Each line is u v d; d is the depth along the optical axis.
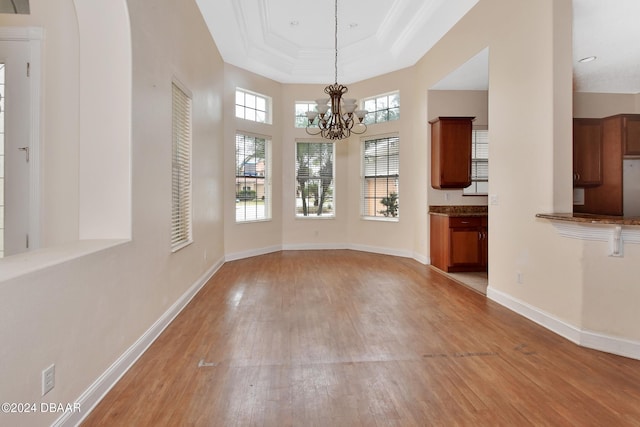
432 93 5.49
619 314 2.49
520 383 2.10
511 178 3.44
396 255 6.34
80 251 1.84
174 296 3.23
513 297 3.43
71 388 1.68
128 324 2.29
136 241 2.41
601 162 4.66
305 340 2.71
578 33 3.52
